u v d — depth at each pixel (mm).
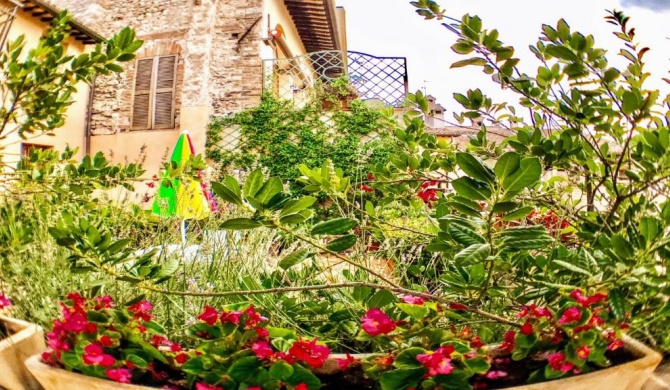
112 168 2627
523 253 1270
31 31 8070
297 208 1020
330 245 1086
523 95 1725
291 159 9727
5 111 2398
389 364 1011
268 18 10773
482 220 995
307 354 955
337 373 1114
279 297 1624
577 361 922
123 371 976
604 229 1449
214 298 1669
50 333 1048
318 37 14305
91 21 10672
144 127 10320
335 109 10023
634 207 1332
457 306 1098
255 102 10164
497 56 1508
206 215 2529
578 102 1527
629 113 1307
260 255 2033
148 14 10719
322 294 1751
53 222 2014
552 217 2068
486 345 1118
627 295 1052
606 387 935
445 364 910
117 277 1112
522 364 1065
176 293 1111
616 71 1354
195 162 2658
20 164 2578
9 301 1581
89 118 10297
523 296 1212
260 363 979
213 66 10367
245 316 1062
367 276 1676
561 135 1551
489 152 1946
